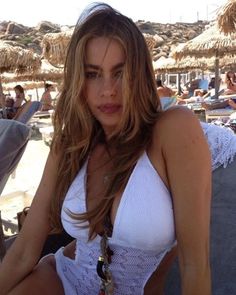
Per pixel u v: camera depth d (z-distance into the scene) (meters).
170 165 1.35
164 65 18.98
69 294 1.58
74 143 1.54
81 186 1.48
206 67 20.38
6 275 1.63
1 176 2.30
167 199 1.35
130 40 1.34
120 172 1.36
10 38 42.50
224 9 4.21
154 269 1.45
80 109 1.48
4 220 3.87
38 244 1.65
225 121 7.09
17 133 2.16
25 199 4.47
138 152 1.37
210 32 10.08
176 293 1.94
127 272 1.44
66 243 2.20
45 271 1.64
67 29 8.04
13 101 15.03
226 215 1.98
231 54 10.47
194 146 1.34
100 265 1.43
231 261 1.94
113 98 1.40
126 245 1.37
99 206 1.37
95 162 1.51
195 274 1.32
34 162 8.67
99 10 1.39
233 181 1.97
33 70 11.08
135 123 1.38
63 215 1.52
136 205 1.33
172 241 1.39
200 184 1.33
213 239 2.01
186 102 12.16
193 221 1.32
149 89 1.40
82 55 1.40
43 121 15.20
